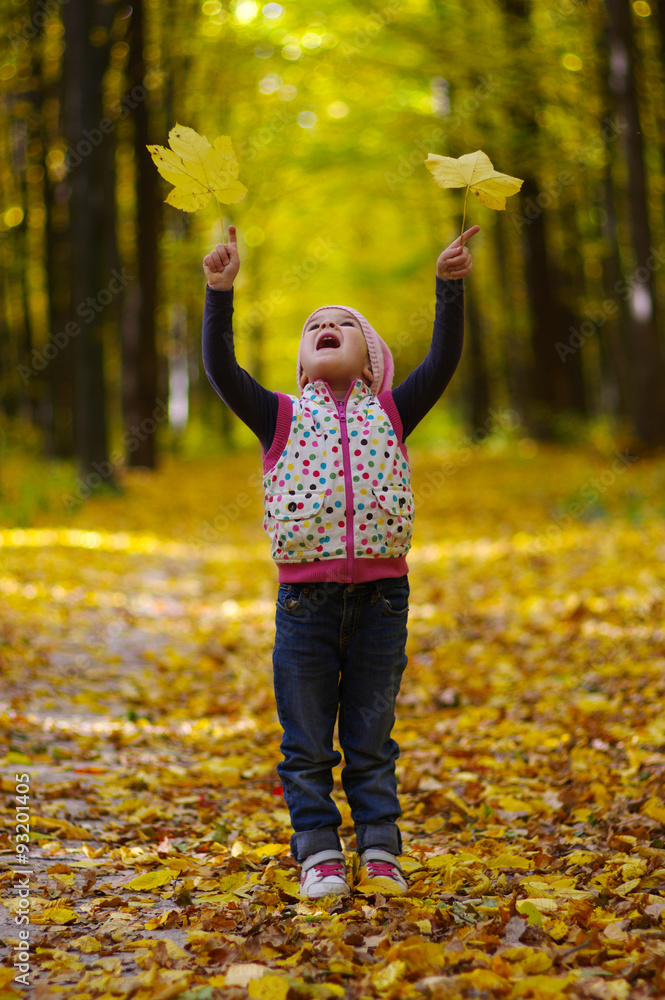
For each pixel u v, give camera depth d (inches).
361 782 121.5
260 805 164.9
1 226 926.4
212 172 116.7
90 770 178.9
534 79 679.1
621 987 87.4
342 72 793.6
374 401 122.1
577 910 108.0
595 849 134.3
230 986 91.2
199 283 997.8
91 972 95.9
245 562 469.1
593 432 940.6
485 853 136.5
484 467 864.3
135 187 856.3
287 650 117.6
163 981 91.7
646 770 165.0
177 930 109.1
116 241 727.1
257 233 1076.5
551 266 967.6
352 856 123.1
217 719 224.7
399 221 1193.4
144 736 204.7
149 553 503.2
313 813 118.0
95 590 388.2
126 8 746.2
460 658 273.4
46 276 872.3
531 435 996.6
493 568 407.5
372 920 107.0
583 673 242.1
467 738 201.0
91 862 132.6
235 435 1547.7
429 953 95.5
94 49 670.5
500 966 92.8
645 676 228.5
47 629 311.3
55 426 890.1
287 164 938.7
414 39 704.4
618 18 633.6
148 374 888.9
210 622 339.9
